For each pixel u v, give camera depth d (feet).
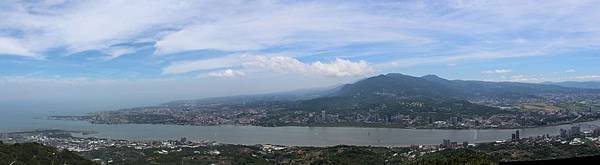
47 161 119.55
